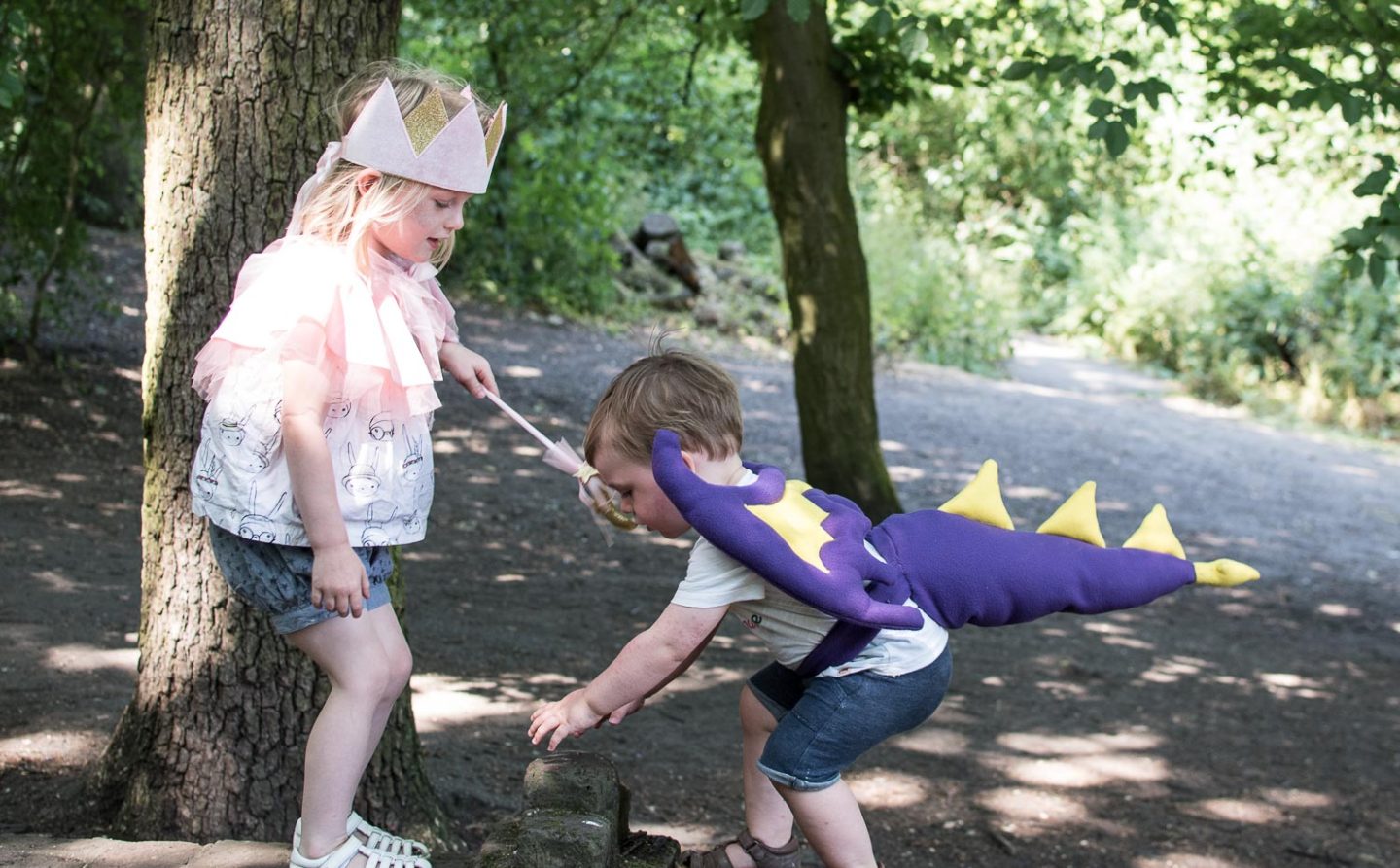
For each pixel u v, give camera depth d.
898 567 2.45
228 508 2.42
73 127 9.70
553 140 15.94
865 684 2.42
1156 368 21.69
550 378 13.28
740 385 14.73
